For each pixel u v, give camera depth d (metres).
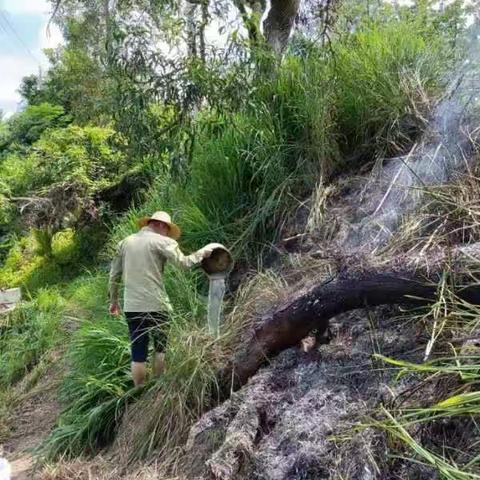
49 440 4.63
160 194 6.73
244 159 5.68
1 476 4.30
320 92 5.45
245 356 3.60
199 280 5.21
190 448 3.42
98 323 5.46
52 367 6.67
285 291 3.85
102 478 3.71
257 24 5.61
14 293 9.20
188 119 5.30
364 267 3.05
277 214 5.29
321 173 5.25
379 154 5.10
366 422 2.49
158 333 4.35
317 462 2.58
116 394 4.55
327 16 6.04
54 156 11.79
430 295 2.82
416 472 2.20
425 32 6.00
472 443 2.12
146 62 5.07
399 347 3.00
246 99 5.39
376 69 5.46
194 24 5.21
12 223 11.85
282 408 3.14
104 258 9.78
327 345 3.41
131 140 5.43
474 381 2.16
